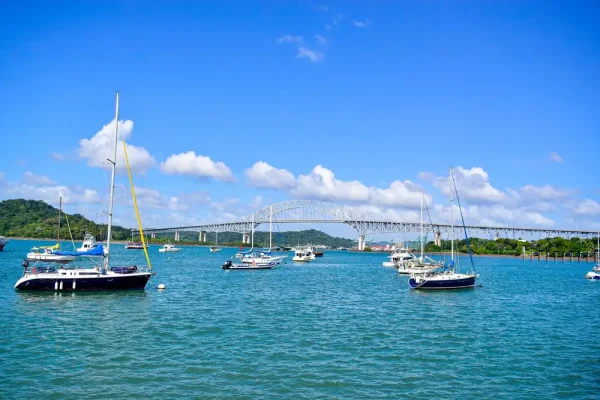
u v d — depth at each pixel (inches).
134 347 1252.5
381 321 1695.4
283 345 1305.4
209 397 924.6
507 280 3715.6
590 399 956.6
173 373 1052.5
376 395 953.5
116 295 2171.5
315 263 6555.1
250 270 4466.0
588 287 3181.6
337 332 1488.7
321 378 1042.7
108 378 1014.4
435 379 1053.2
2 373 1031.6
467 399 944.3
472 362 1182.3
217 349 1246.9
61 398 906.1
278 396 937.5
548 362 1191.6
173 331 1448.1
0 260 4503.0
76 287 2186.3
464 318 1787.6
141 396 922.7
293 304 2090.3
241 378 1031.0
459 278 2758.4
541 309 2058.3
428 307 2063.2
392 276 3937.0
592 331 1567.4
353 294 2522.1
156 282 2962.6
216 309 1888.5
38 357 1149.1
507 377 1075.9
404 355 1232.2
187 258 6811.0
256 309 1919.3
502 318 1801.2
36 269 2278.5
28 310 1758.1
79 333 1398.9
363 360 1180.5
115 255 6579.7
